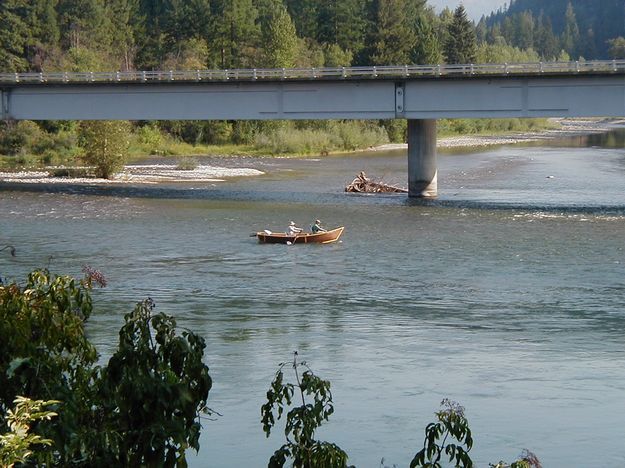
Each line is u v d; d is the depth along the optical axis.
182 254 54.56
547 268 49.62
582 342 35.44
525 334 36.59
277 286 45.75
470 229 63.16
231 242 58.78
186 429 12.15
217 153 148.00
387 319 39.06
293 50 188.00
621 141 181.00
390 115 81.12
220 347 34.75
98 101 89.44
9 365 11.61
